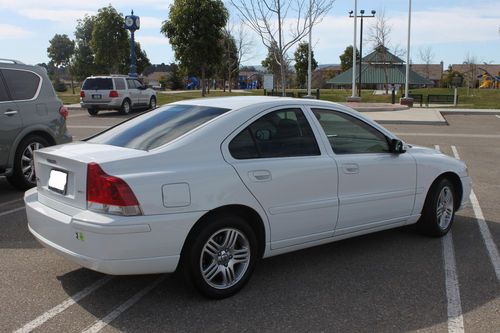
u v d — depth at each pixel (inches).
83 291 171.8
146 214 147.9
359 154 201.3
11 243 219.1
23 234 231.8
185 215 152.9
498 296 171.2
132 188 146.8
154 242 148.7
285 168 175.0
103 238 144.6
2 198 297.1
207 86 1781.5
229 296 167.5
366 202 200.1
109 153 159.5
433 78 3671.3
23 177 311.1
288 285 178.7
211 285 163.0
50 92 327.9
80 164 153.6
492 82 3014.3
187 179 154.5
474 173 395.5
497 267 197.5
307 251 214.2
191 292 169.6
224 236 164.1
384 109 1080.8
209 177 158.1
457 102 1481.3
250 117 175.5
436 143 576.7
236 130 170.7
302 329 147.6
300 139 185.8
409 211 219.0
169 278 182.9
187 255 157.5
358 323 151.6
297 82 2650.1
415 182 218.8
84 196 152.9
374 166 202.1
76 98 1416.1
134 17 1216.8
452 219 239.5
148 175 150.0
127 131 183.8
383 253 212.4
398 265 198.8
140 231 146.3
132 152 159.3
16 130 301.6
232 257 167.0
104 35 1562.5
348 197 193.9
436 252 214.1
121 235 144.6
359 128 205.5
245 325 149.6
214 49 1325.0
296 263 200.1
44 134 322.3
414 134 668.1
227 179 161.3
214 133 166.7
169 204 150.9
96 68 1850.4
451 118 957.8
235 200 162.9
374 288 176.9
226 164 163.8
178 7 1290.6
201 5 1285.7
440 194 231.1
